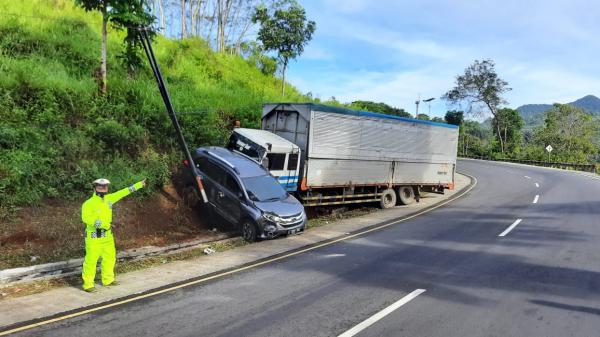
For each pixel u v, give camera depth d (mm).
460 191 24781
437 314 6738
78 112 14352
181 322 6309
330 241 12414
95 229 7918
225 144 17859
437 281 8484
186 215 13812
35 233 10195
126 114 15664
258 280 8594
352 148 17234
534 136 72750
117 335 5809
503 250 11117
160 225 12766
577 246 11523
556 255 10586
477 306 7113
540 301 7379
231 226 14039
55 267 8898
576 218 15688
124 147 14555
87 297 7480
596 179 32094
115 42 19938
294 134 16250
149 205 13359
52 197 11547
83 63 17156
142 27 14383
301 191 16047
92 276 7895
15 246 9641
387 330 6102
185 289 7984
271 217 12500
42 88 14078
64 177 11938
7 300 7266
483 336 5953
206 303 7184
